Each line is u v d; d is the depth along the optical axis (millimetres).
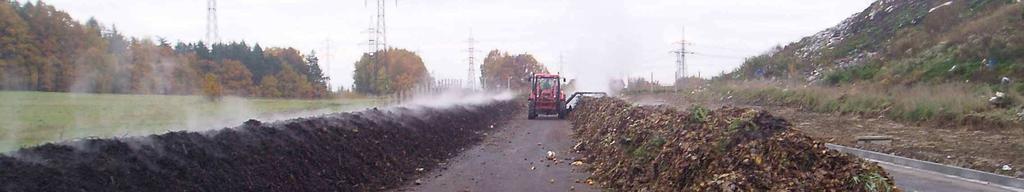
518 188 11023
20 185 5711
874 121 17406
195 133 8570
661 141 10625
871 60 28297
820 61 34062
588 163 14227
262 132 9883
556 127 26422
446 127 20141
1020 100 15406
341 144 11641
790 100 23625
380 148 13094
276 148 9602
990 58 20797
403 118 17000
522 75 75938
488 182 11688
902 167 11680
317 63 32531
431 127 18375
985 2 27906
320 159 10398
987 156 11492
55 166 6273
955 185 9688
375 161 12219
